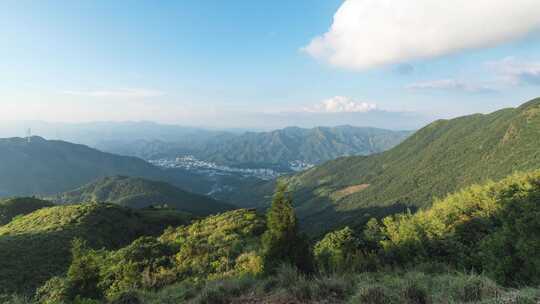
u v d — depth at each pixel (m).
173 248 21.50
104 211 46.94
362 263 12.27
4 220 60.84
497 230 12.66
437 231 14.79
